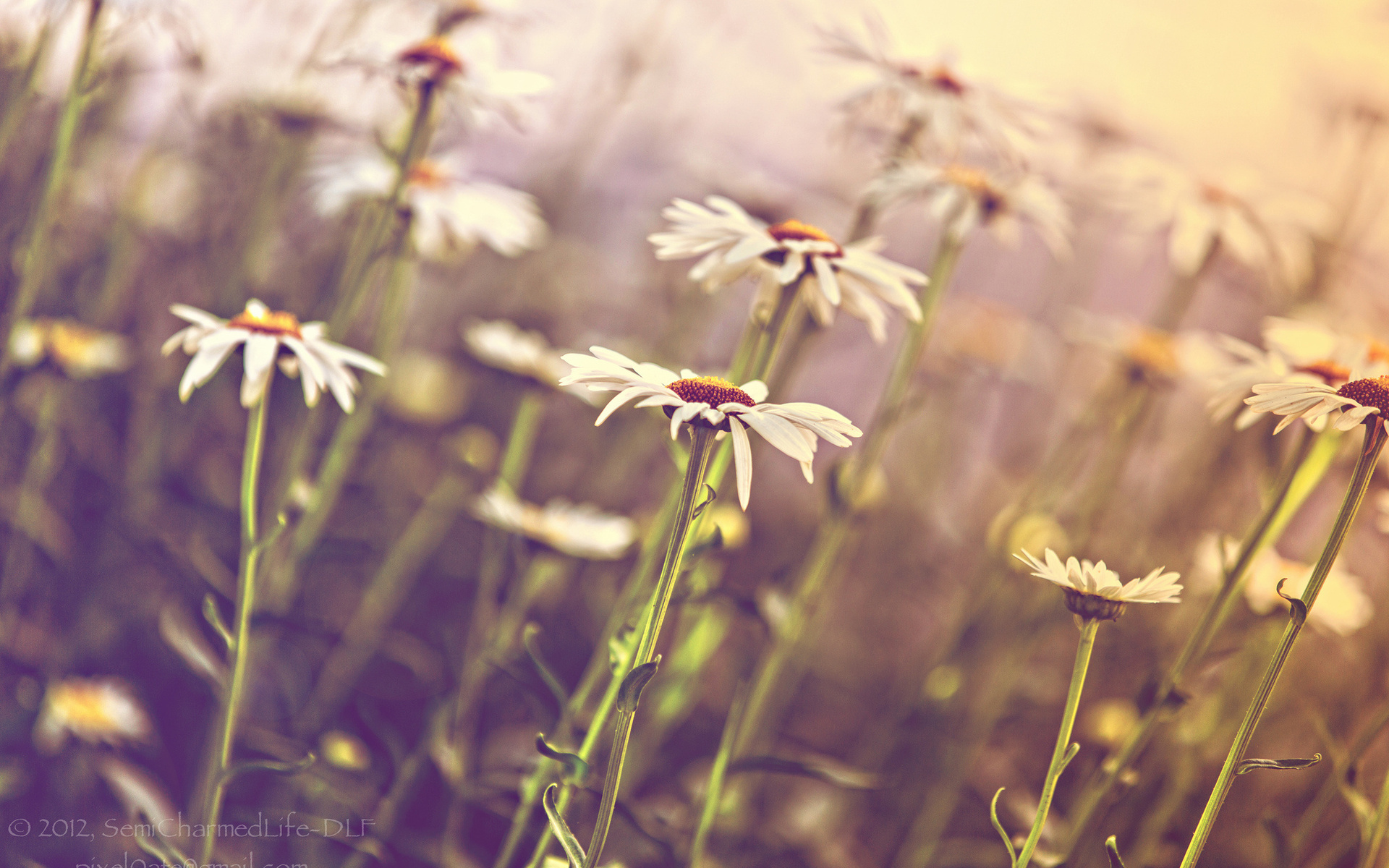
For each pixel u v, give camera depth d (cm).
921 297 77
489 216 80
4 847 77
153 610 84
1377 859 73
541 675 71
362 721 85
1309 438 68
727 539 79
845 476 77
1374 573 84
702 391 64
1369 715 82
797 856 82
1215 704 79
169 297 88
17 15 78
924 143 82
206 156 88
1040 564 65
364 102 87
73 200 84
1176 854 79
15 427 84
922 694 85
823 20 81
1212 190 88
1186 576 89
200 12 80
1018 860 65
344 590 90
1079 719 89
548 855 74
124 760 79
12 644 81
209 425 88
